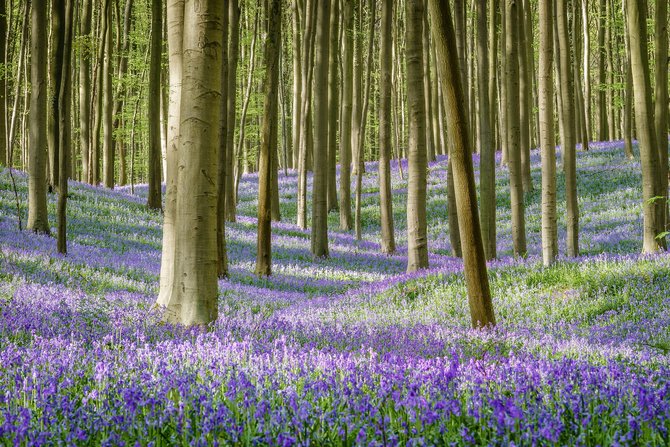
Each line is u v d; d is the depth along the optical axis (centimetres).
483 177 2081
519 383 480
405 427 373
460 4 2502
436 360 574
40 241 1889
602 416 403
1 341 679
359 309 1444
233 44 2720
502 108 4403
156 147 3059
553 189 1642
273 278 2066
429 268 1961
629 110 4203
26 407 418
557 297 1323
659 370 601
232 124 3075
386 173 2772
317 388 473
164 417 394
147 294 1378
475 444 358
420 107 1917
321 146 2623
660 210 1675
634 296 1235
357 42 4441
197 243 905
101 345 678
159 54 2944
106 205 2947
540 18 1644
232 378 495
